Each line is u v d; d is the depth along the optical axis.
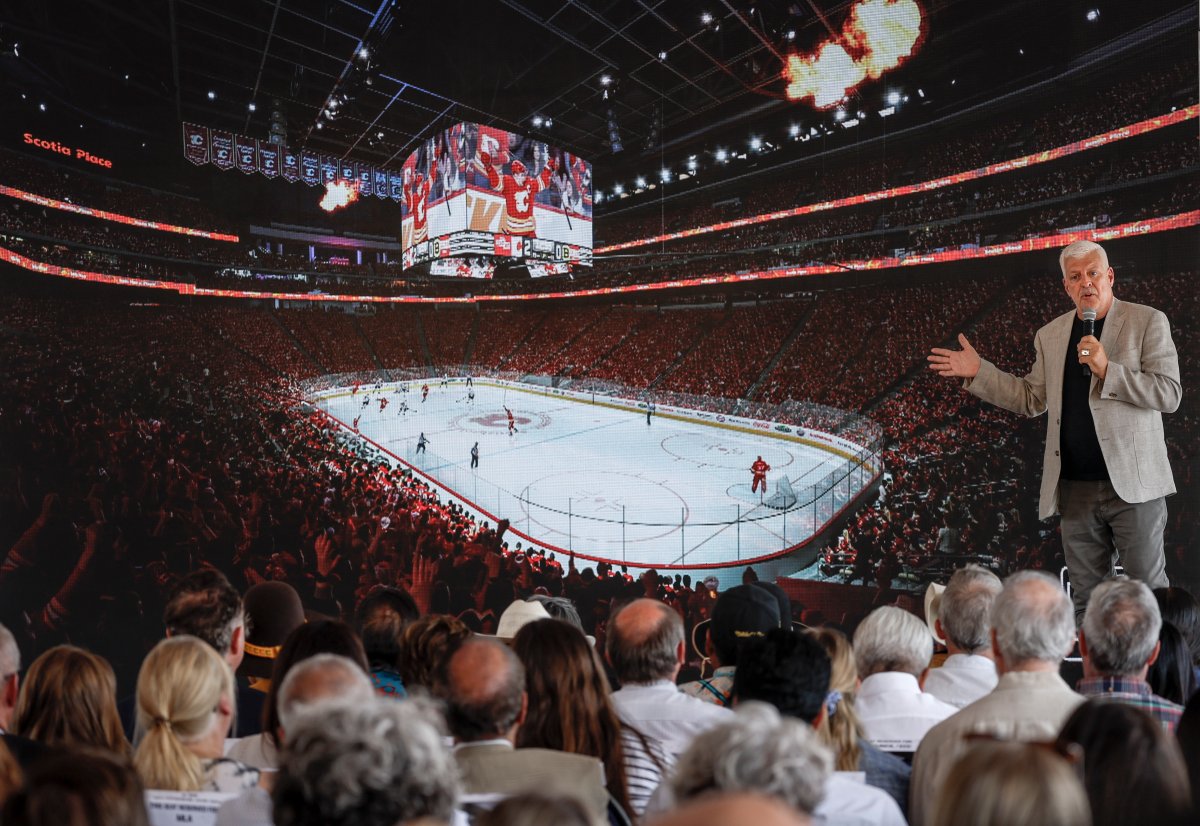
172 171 16.11
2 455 13.98
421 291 21.00
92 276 16.73
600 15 13.22
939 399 17.09
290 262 17.89
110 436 14.89
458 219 14.95
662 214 17.22
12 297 15.45
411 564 13.41
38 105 14.27
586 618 12.20
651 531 14.25
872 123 15.42
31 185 15.70
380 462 16.67
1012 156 15.77
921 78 14.61
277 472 15.40
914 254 17.69
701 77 14.46
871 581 12.85
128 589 12.13
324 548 13.42
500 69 14.45
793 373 19.33
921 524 13.62
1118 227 14.73
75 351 16.16
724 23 13.45
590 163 15.89
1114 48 13.52
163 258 17.50
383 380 20.12
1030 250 16.00
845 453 17.36
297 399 18.73
